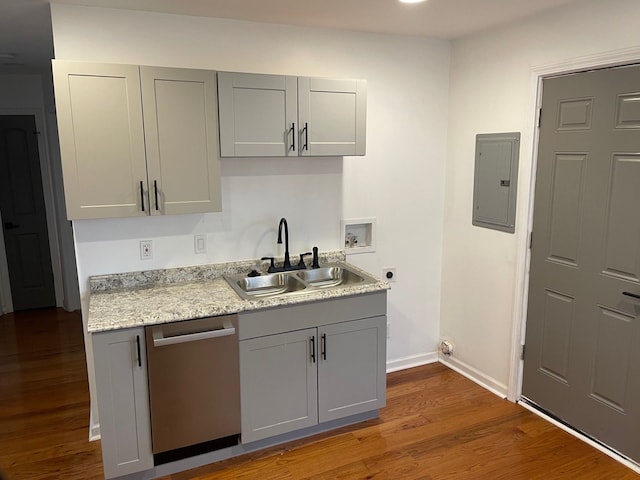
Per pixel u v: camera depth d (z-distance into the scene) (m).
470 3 2.56
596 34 2.50
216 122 2.62
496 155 3.17
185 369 2.42
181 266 2.94
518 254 3.07
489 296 3.35
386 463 2.64
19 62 4.05
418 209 3.60
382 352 2.93
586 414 2.79
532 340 3.08
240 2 2.48
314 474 2.56
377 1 2.49
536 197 2.96
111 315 2.35
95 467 2.60
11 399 3.33
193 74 2.53
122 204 2.51
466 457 2.68
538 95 2.87
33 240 5.04
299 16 2.76
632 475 2.50
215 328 2.45
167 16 2.68
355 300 2.79
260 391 2.63
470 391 3.40
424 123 3.50
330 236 3.33
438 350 3.89
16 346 4.24
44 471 2.57
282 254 3.20
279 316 2.60
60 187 4.95
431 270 3.74
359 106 2.90
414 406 3.21
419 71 3.41
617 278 2.54
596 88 2.55
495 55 3.12
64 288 5.15
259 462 2.66
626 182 2.45
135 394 2.36
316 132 2.82
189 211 2.65
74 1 2.43
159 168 2.55
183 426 2.47
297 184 3.17
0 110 4.73
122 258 2.80
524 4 2.60
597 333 2.67
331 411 2.85
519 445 2.78
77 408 3.20
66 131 2.36
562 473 2.54
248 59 2.90
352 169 3.32
